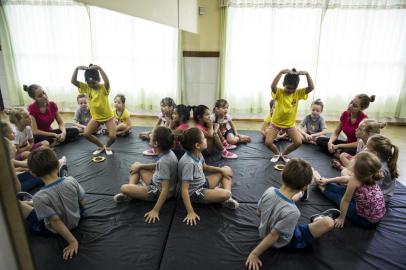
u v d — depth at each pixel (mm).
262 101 4020
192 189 1733
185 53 3770
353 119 2559
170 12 2918
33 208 1329
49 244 1378
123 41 2701
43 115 2258
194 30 3805
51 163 1359
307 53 3787
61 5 1658
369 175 1524
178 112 2561
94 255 1343
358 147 2244
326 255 1397
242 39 3791
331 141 2666
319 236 1446
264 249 1301
